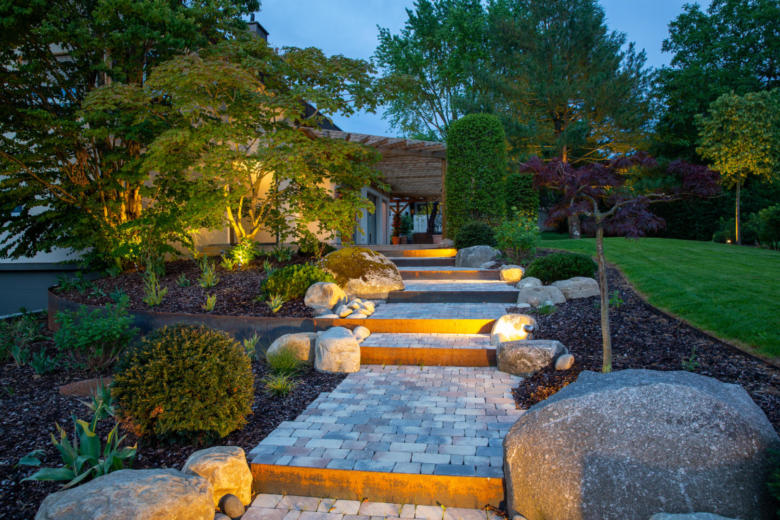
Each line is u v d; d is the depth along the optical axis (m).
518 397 4.58
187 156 9.12
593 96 17.88
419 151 13.48
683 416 2.58
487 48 24.41
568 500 2.63
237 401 3.82
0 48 8.16
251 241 10.05
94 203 9.18
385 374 5.45
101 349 5.54
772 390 3.98
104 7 7.95
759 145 14.39
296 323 6.58
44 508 2.54
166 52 9.19
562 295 7.24
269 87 9.80
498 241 10.77
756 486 2.41
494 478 3.06
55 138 8.40
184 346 3.73
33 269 11.16
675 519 2.26
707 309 5.94
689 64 23.44
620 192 4.30
